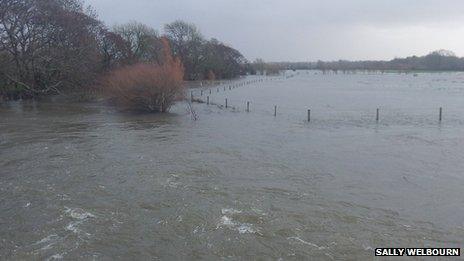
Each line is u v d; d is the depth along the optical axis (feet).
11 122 136.05
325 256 45.19
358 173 76.23
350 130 126.00
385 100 232.12
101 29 240.32
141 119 146.41
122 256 45.03
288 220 54.08
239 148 97.04
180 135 114.32
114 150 93.61
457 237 49.80
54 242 47.91
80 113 161.58
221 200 61.11
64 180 70.28
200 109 178.09
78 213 56.03
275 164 82.07
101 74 226.99
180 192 64.49
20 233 50.21
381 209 58.39
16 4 187.11
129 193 63.93
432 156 89.81
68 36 205.67
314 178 72.84
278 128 129.39
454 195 64.39
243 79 522.88
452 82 470.80
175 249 46.57
